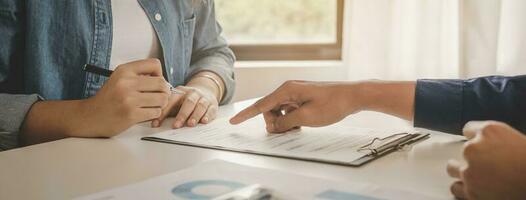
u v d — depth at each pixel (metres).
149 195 0.47
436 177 0.55
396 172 0.57
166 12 1.21
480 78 0.75
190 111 0.90
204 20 1.37
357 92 0.78
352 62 1.67
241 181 0.51
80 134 0.78
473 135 0.47
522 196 0.43
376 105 0.77
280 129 0.78
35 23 1.02
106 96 0.80
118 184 0.52
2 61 1.00
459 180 0.48
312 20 1.95
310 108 0.78
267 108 0.81
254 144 0.70
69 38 1.06
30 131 0.83
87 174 0.56
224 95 1.28
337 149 0.66
